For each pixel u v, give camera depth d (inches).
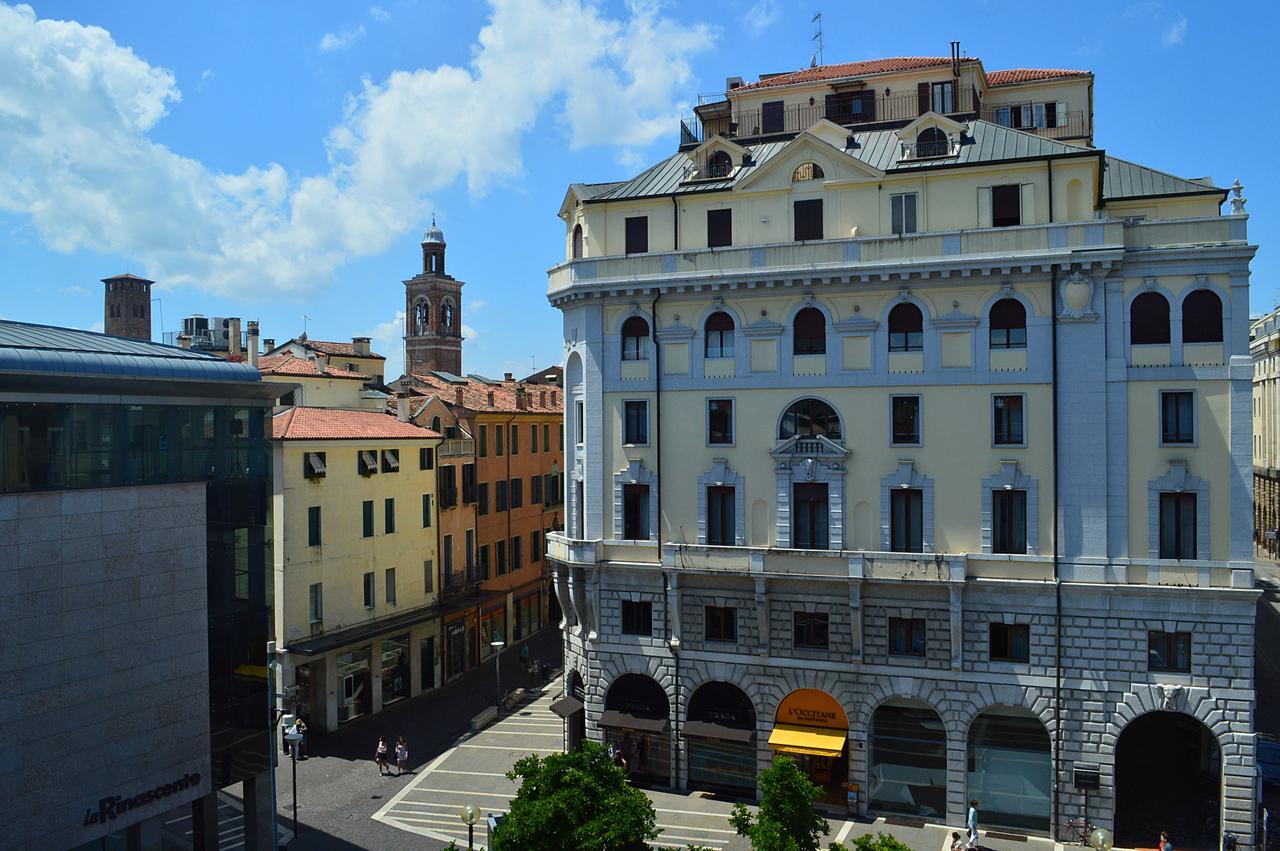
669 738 1572.3
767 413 1524.4
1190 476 1339.8
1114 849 1333.7
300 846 1364.4
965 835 1373.0
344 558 1968.5
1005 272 1395.2
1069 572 1376.7
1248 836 1306.6
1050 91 1914.4
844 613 1464.1
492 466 2581.2
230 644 1245.1
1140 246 1364.4
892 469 1460.4
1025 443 1402.6
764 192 1541.6
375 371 3095.5
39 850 1023.6
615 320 1611.7
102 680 1089.4
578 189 1667.1
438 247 4667.8
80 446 1071.0
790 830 913.5
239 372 1240.2
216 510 1227.2
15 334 1096.8
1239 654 1310.3
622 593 1595.7
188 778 1183.6
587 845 837.8
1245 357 1325.0
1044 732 1390.3
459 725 1958.7
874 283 1460.4
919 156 1509.6
